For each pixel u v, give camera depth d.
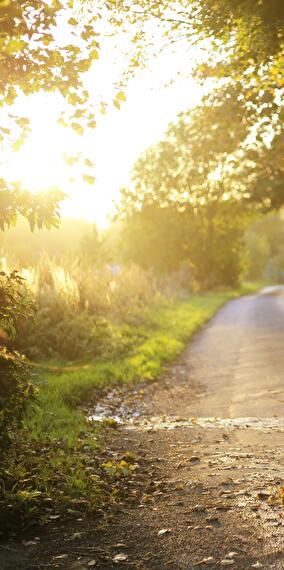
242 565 4.29
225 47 8.20
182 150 18.44
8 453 6.19
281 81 8.25
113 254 33.62
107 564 4.42
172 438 8.34
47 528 5.09
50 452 6.87
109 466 6.69
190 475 6.54
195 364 15.55
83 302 18.12
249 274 112.75
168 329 21.39
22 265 16.59
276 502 5.43
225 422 9.25
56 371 12.63
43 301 15.41
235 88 9.86
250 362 15.16
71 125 4.99
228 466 6.76
